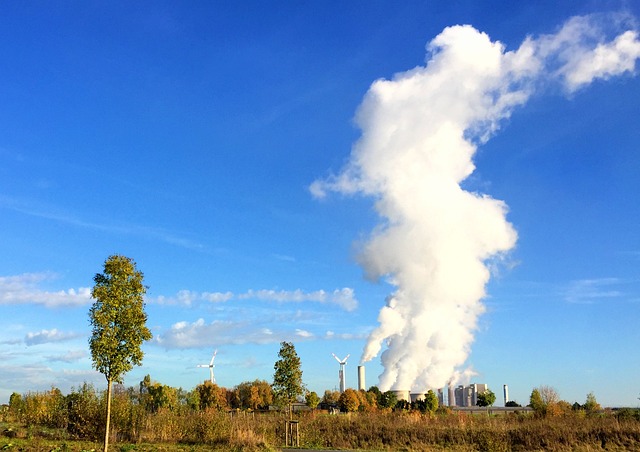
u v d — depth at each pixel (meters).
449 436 44.41
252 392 112.19
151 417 42.66
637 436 41.59
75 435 39.91
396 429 46.44
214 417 42.25
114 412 40.44
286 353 55.69
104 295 31.34
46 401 48.56
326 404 115.00
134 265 32.53
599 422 46.16
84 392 42.16
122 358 31.11
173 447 35.66
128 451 32.88
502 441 42.50
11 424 45.56
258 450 36.56
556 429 43.31
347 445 42.66
